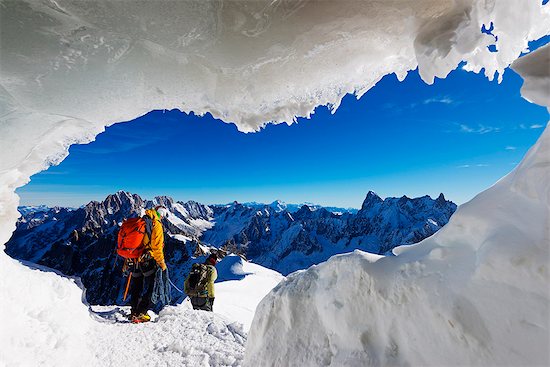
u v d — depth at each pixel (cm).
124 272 450
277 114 283
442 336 145
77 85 213
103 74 214
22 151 230
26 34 179
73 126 245
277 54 228
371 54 247
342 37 226
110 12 181
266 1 189
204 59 223
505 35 205
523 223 138
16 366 249
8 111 208
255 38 211
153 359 324
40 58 190
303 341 212
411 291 164
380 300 177
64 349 303
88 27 187
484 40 211
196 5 183
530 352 117
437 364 143
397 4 204
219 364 320
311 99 277
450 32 214
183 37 201
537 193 138
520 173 156
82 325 371
